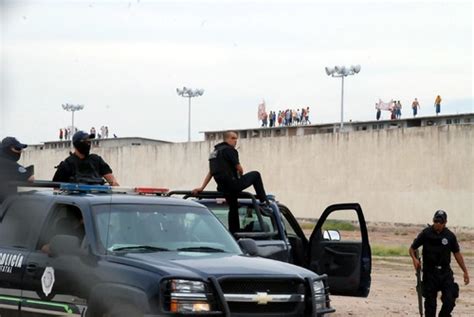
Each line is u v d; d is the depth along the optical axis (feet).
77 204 42.78
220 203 58.75
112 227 41.63
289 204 246.88
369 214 228.02
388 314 67.15
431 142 216.13
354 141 232.32
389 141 224.74
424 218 216.95
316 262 55.67
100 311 39.14
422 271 61.11
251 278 38.78
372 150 228.22
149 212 43.16
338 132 236.43
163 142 308.40
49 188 47.60
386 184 224.74
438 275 58.95
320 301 41.01
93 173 53.72
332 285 55.26
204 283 37.83
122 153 285.84
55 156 274.36
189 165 265.54
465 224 208.64
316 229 55.88
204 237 43.50
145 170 278.26
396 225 221.87
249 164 257.55
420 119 256.52
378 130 227.20
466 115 245.45
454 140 211.82
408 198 220.43
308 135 243.19
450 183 212.02
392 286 88.89
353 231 214.90
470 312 70.74
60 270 41.01
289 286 39.83
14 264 43.47
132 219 42.42
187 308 37.35
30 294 42.55
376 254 138.21
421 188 217.56
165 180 272.10
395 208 222.69
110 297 38.63
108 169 54.54
